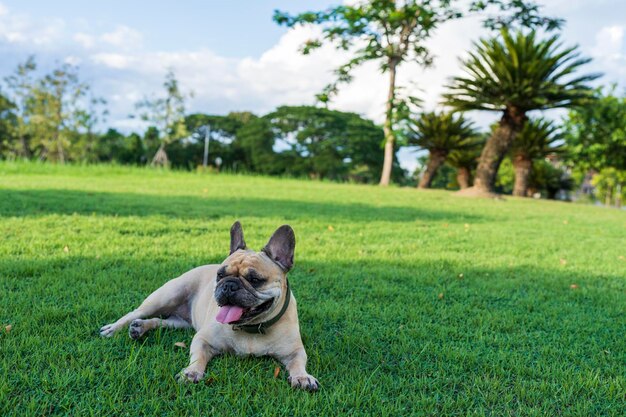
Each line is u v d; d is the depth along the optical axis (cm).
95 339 350
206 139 6406
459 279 623
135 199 1285
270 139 6625
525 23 2472
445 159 3356
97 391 278
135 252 657
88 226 833
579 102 2248
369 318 445
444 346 376
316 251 754
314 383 293
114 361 315
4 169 2330
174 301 386
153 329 369
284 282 332
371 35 2508
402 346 373
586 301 558
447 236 991
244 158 7088
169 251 676
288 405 273
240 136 6831
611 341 417
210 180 2611
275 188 2111
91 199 1220
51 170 2522
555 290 595
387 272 622
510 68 2212
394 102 2486
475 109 2394
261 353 326
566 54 2208
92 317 399
